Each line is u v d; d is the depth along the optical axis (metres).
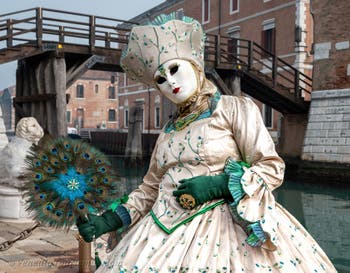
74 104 53.50
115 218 2.23
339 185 16.69
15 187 5.69
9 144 5.86
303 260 1.99
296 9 22.75
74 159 2.03
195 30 2.18
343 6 17.25
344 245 7.96
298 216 11.03
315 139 18.08
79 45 14.41
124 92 41.69
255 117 2.07
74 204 1.96
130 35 2.27
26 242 4.74
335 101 17.50
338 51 17.48
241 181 1.89
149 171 2.39
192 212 1.99
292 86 23.12
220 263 1.83
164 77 2.17
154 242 1.97
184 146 2.12
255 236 1.84
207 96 2.20
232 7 27.73
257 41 25.64
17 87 15.42
